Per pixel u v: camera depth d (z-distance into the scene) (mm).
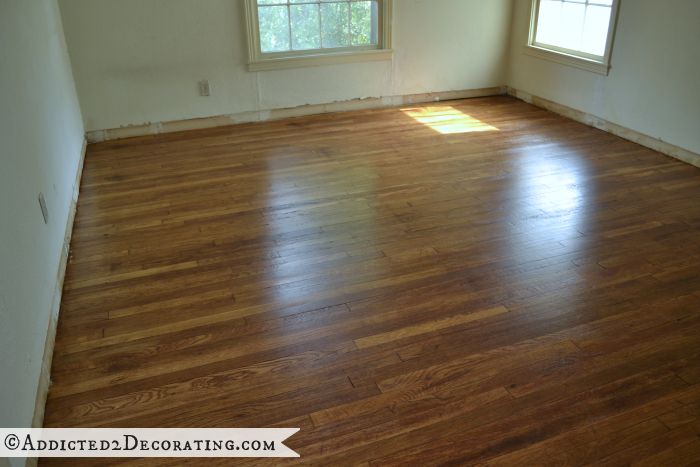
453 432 1813
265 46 4902
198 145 4504
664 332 2260
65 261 2773
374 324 2330
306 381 2033
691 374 2041
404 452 1745
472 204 3379
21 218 2084
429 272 2689
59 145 3217
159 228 3154
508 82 5766
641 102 4250
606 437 1784
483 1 5348
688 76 3830
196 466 1713
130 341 2248
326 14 4965
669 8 3883
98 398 1965
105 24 4371
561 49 5020
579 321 2332
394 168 3947
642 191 3527
